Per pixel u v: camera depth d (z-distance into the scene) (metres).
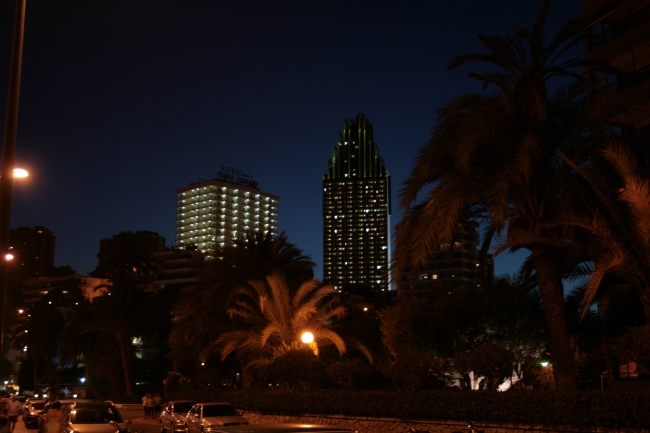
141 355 100.81
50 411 18.58
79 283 144.38
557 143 19.31
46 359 106.75
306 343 32.41
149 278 84.81
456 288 35.47
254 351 38.41
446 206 18.55
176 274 141.25
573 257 20.17
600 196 17.98
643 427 15.34
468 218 20.61
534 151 18.14
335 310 34.59
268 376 30.84
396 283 19.89
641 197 16.69
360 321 52.22
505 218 17.38
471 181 19.42
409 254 19.88
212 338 41.25
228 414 25.55
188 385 50.16
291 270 39.12
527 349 31.70
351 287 116.19
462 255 114.56
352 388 28.77
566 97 19.02
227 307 36.00
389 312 34.78
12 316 95.00
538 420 17.56
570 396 16.84
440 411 20.67
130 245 85.00
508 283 33.25
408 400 21.98
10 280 100.69
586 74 27.75
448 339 32.34
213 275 39.16
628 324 26.72
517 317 31.86
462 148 17.80
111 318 63.47
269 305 33.69
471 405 19.58
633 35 35.00
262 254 39.16
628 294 25.09
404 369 24.59
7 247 11.35
